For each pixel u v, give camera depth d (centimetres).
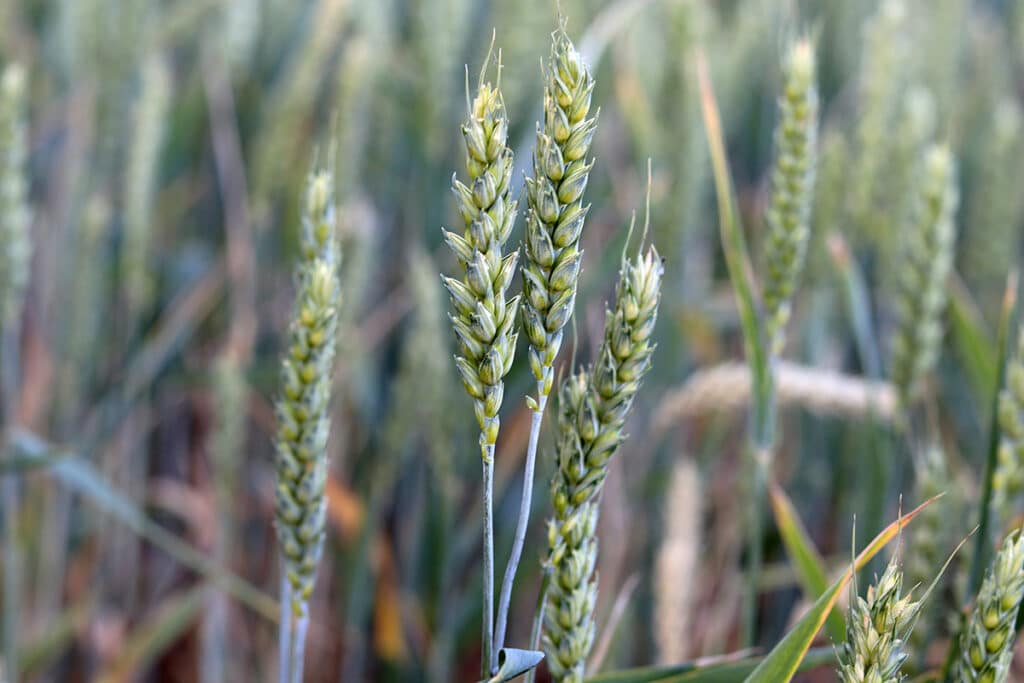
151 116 82
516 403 81
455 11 88
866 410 66
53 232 96
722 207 59
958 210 110
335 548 91
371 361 91
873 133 78
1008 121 96
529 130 76
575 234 45
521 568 78
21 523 83
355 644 82
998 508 55
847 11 121
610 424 47
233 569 92
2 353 88
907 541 59
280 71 113
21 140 68
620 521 79
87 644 87
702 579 86
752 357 60
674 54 84
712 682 52
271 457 98
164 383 90
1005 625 47
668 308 86
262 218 94
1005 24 137
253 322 93
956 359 91
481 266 45
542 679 81
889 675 46
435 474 78
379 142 100
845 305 87
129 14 96
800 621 48
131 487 92
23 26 111
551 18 87
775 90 113
